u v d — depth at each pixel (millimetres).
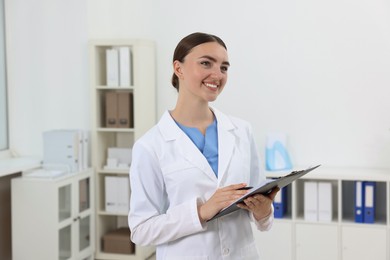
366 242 3738
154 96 4422
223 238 1618
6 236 4148
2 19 4480
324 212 3863
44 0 4418
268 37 4219
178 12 4379
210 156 1687
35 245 3758
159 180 1638
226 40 4297
